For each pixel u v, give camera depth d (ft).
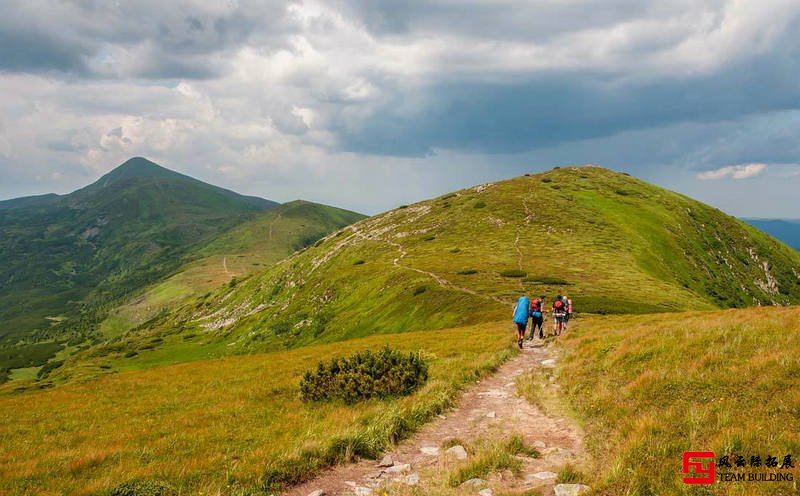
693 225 474.08
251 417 55.52
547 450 35.19
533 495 26.99
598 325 107.45
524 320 87.20
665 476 25.80
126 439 49.90
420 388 56.90
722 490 23.71
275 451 38.34
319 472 34.76
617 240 370.12
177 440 46.78
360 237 544.62
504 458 32.68
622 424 34.99
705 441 28.60
